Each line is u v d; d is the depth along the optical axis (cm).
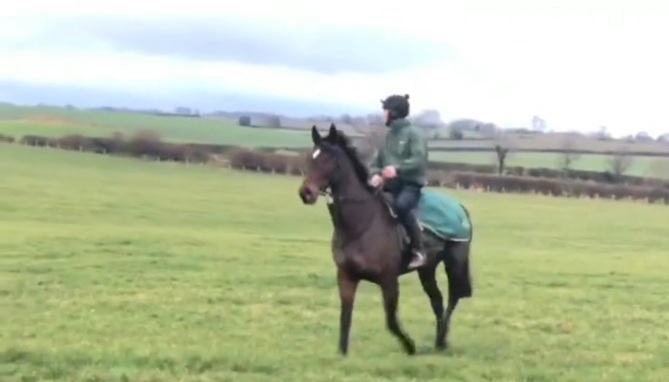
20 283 1827
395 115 1226
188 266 2236
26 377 1004
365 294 1880
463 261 1303
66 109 14300
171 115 14238
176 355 1114
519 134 10550
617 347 1348
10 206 4116
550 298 1938
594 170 8512
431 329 1480
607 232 4503
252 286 1931
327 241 3148
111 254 2392
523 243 3766
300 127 12325
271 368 1090
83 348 1156
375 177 1177
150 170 7450
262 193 6022
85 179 6162
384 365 1123
